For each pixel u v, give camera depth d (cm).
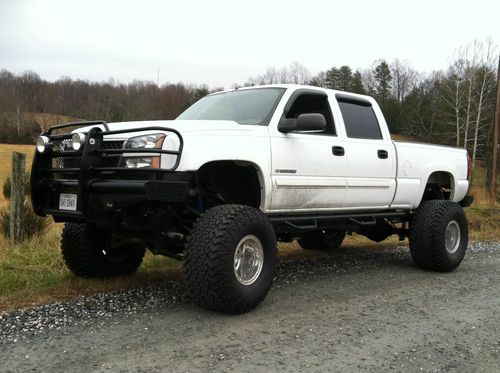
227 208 428
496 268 684
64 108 8144
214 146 427
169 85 6144
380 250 828
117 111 5906
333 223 582
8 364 319
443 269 641
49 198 466
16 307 441
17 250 630
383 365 336
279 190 485
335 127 558
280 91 525
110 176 423
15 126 7950
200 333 379
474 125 5534
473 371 335
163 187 393
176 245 482
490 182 1947
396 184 620
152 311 431
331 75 7188
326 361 337
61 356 333
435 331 408
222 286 405
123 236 492
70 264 529
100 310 433
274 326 402
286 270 632
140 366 318
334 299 492
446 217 634
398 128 7200
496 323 436
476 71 5519
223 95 579
